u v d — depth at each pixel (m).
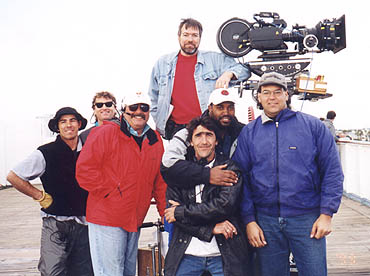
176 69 3.20
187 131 2.52
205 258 2.37
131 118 2.63
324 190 2.38
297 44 3.16
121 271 2.63
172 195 2.46
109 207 2.56
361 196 7.53
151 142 2.73
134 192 2.62
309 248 2.38
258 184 2.44
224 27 3.16
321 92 3.00
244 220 2.47
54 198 2.72
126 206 2.59
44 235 2.74
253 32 3.08
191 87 3.17
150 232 5.64
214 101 2.54
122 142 2.63
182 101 3.18
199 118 2.44
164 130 3.24
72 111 2.76
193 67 3.19
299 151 2.37
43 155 2.71
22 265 4.44
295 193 2.36
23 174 2.64
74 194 2.75
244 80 3.13
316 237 2.33
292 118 2.44
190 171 2.35
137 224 2.71
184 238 2.39
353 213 6.53
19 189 2.66
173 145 2.47
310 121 2.43
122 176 2.59
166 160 2.43
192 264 2.39
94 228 2.60
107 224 2.55
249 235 2.44
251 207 2.48
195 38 3.09
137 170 2.64
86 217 2.65
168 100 3.20
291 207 2.38
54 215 2.72
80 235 2.80
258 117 2.55
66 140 2.81
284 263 2.50
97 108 3.52
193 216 2.31
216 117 2.56
